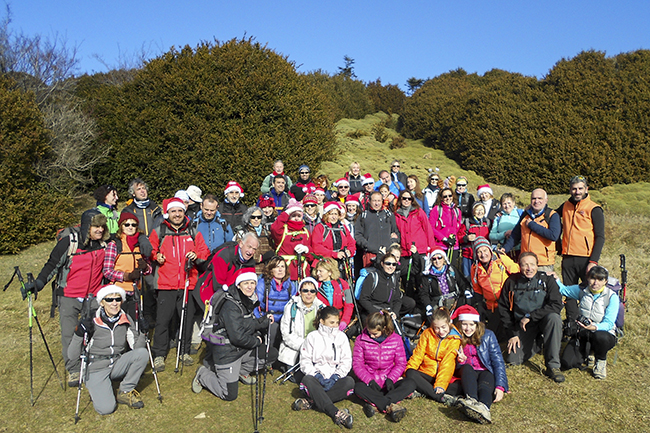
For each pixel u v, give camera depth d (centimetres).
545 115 1897
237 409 475
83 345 454
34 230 1077
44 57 1588
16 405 482
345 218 749
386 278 600
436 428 441
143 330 498
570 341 557
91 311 459
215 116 1175
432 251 621
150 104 1225
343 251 671
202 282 546
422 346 511
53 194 1179
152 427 443
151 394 505
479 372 498
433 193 904
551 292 544
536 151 1881
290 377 532
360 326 618
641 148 1747
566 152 1802
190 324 583
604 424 447
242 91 1184
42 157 1176
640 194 1588
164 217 577
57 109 1380
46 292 827
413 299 652
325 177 959
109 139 1371
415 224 714
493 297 604
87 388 470
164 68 1236
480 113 2123
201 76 1183
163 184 1218
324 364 487
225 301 481
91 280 517
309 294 524
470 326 493
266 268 561
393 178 1031
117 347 467
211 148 1160
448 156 2375
